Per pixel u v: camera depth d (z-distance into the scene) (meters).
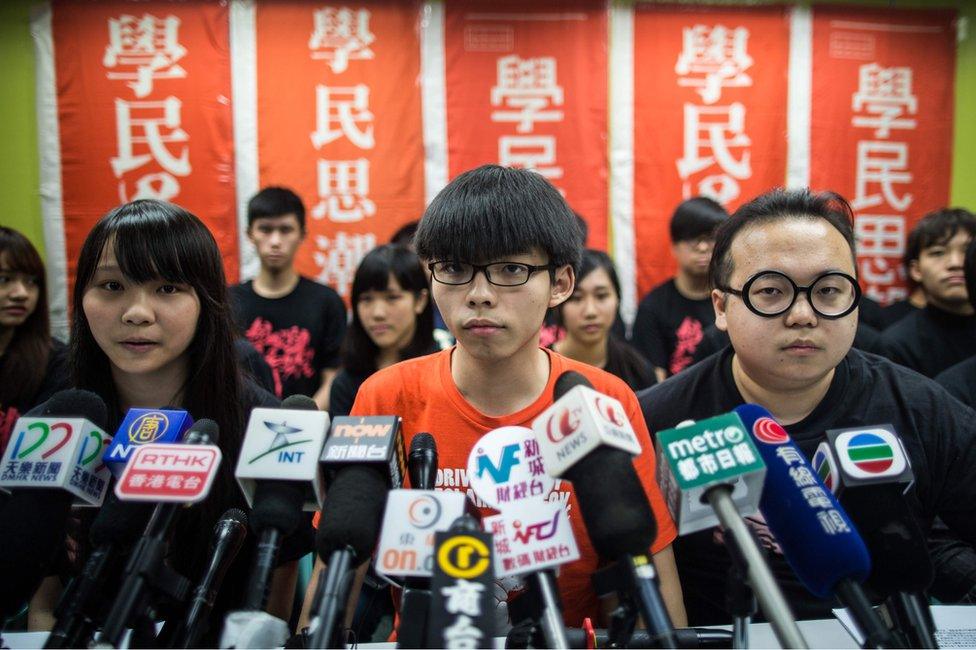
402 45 3.86
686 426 0.89
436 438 1.32
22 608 1.00
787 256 1.21
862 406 1.38
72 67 3.74
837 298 1.21
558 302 1.27
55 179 3.74
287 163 3.85
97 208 3.76
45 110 3.73
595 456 0.84
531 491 0.92
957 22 3.99
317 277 3.89
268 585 0.84
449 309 1.16
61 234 3.74
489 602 0.75
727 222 1.34
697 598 1.43
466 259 1.13
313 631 0.75
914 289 3.15
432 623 0.74
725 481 0.84
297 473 0.91
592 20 3.88
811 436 1.36
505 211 1.12
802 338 1.21
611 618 0.83
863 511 0.94
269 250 3.32
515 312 1.14
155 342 1.28
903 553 0.91
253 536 1.33
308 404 1.04
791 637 0.73
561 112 3.89
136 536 0.91
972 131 4.04
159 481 0.87
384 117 3.87
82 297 1.31
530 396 1.32
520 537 0.88
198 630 0.92
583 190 3.91
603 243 3.93
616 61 3.91
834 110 3.96
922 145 4.00
